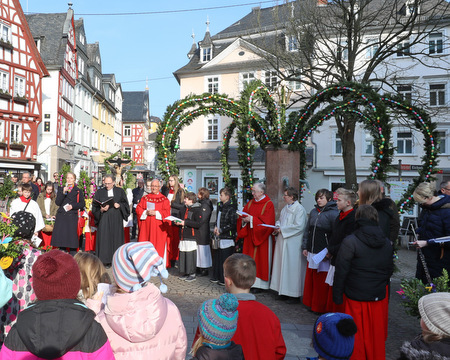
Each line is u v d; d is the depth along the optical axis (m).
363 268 3.45
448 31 21.83
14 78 25.47
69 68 32.06
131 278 2.02
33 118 26.69
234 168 27.11
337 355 2.11
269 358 2.35
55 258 1.80
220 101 8.77
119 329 1.91
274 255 6.25
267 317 2.44
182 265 7.20
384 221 4.25
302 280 5.96
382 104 6.52
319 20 13.20
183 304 5.68
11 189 12.14
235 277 2.52
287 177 7.86
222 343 1.98
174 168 8.88
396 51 12.55
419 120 6.62
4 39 24.88
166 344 2.05
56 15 32.16
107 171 11.26
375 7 17.23
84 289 2.38
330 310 5.06
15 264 3.15
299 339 4.45
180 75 30.73
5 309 3.10
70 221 7.95
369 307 3.46
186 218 7.29
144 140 60.84
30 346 1.58
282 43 16.55
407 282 3.80
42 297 1.72
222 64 29.23
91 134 38.97
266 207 6.31
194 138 29.73
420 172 6.66
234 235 6.90
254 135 8.42
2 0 24.72
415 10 12.02
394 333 4.80
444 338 1.77
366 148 24.56
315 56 14.24
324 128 25.33
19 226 3.24
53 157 28.64
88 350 1.67
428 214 4.93
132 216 10.89
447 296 1.82
